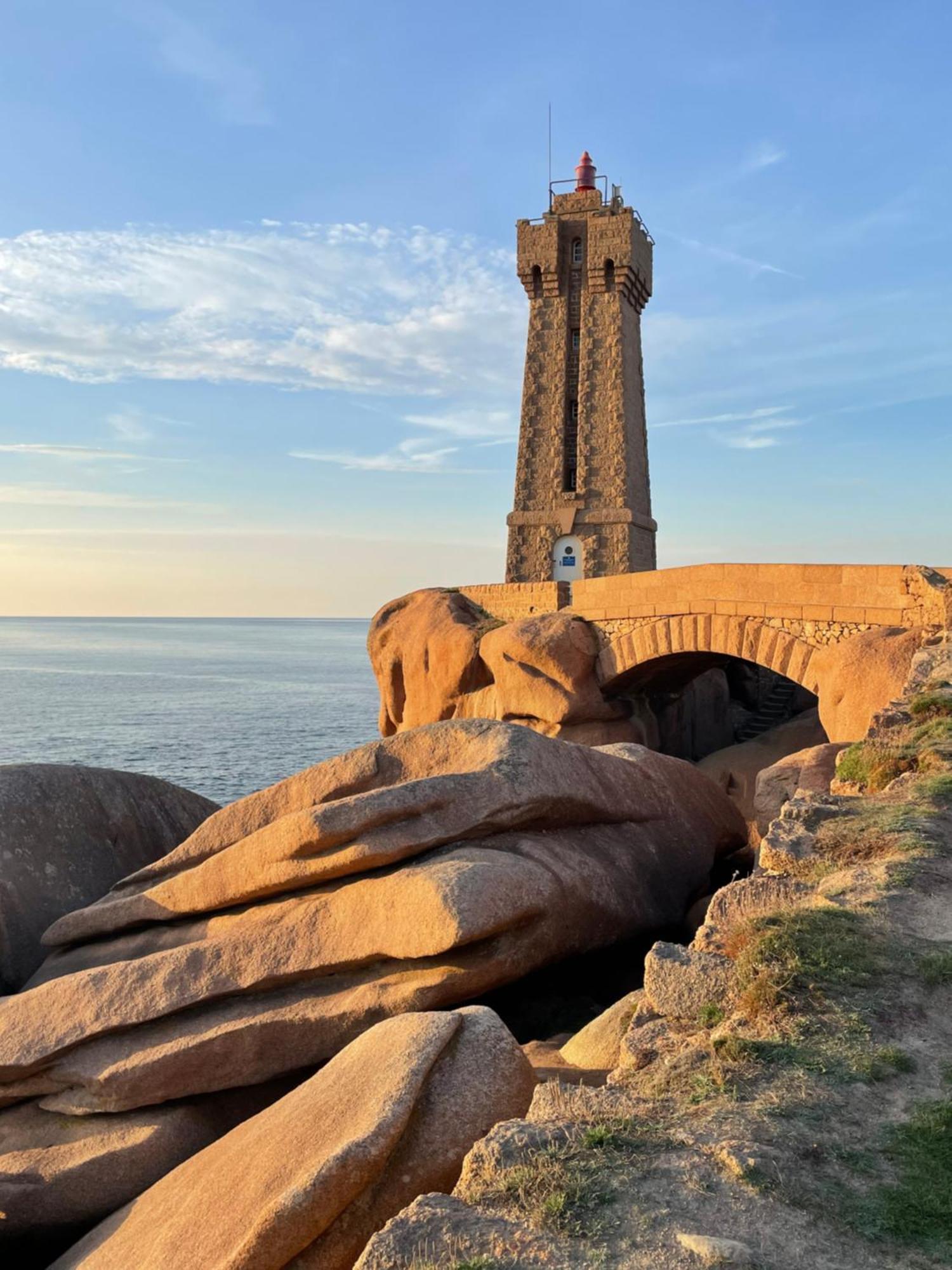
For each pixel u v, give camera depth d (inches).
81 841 797.9
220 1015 511.8
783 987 310.7
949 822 473.1
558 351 2036.2
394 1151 323.0
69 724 4106.8
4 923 713.0
